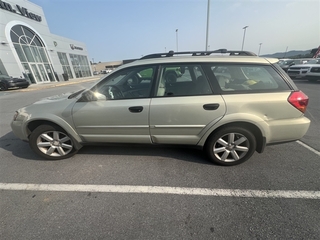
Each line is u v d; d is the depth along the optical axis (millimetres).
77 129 2420
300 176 2137
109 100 2270
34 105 2498
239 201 1789
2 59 14266
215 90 2127
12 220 1623
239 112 2074
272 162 2447
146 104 2168
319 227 1485
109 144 2533
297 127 2111
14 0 15422
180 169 2348
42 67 18609
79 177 2232
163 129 2256
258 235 1437
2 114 5594
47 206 1780
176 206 1750
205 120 2143
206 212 1669
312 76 10617
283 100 2049
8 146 3139
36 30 17828
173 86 2229
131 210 1714
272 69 2164
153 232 1486
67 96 2658
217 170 2305
